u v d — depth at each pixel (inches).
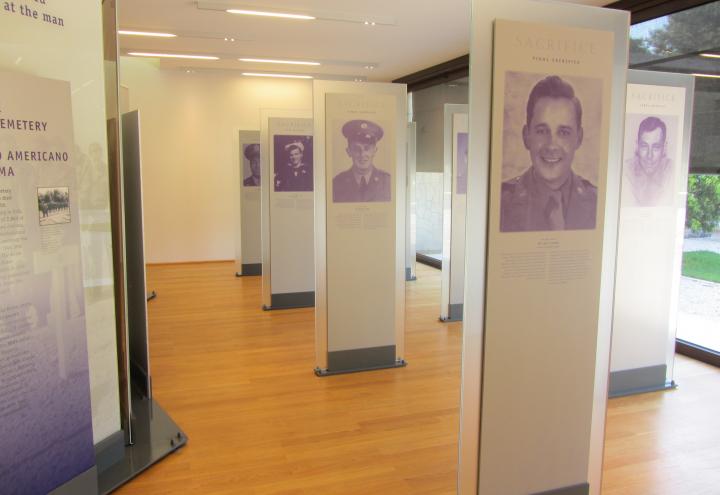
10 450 102.5
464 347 100.4
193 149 459.2
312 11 271.9
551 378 107.4
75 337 116.7
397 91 197.8
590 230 107.0
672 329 189.8
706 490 128.3
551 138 101.6
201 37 324.2
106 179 134.3
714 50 206.2
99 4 129.6
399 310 211.8
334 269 201.5
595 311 109.6
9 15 107.7
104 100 132.5
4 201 100.9
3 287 100.7
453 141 273.0
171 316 291.4
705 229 221.3
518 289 102.5
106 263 134.6
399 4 261.1
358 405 176.7
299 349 236.1
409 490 127.3
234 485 129.4
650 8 229.9
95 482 121.6
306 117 304.8
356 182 198.7
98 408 133.0
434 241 449.4
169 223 461.1
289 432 157.2
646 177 178.2
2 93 100.3
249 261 408.5
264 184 301.6
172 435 151.7
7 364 101.8
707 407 175.2
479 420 103.0
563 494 111.7
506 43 96.4
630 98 173.6
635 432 157.4
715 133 209.6
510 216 100.1
